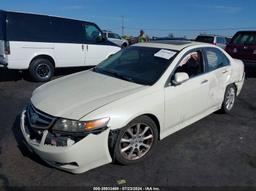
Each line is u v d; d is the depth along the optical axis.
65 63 9.37
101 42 10.38
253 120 5.59
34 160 3.81
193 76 4.57
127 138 3.68
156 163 3.86
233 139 4.70
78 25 9.59
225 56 5.54
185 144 4.44
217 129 5.07
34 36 8.45
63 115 3.34
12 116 5.47
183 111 4.38
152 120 3.90
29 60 8.41
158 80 4.05
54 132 3.31
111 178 3.48
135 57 4.73
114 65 4.80
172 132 4.33
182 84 4.29
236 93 6.01
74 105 3.49
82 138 3.26
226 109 5.71
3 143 4.28
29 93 7.26
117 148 3.54
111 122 3.40
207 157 4.07
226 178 3.58
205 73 4.80
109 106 3.46
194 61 4.68
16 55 8.12
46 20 8.73
